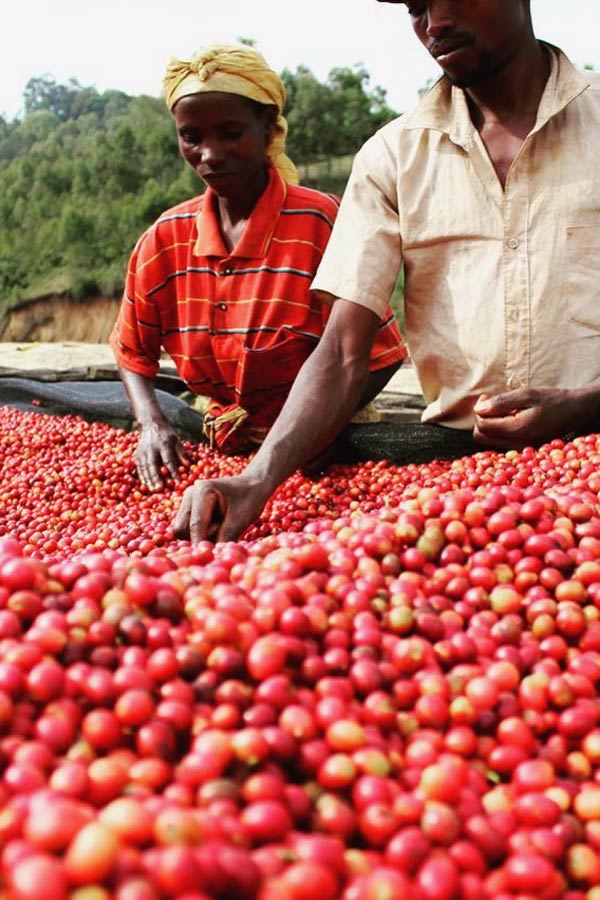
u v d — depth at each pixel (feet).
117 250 145.59
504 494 6.56
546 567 5.80
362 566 5.63
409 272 10.11
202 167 11.53
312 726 4.18
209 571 5.48
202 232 11.95
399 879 3.31
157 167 164.66
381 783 3.90
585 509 6.45
